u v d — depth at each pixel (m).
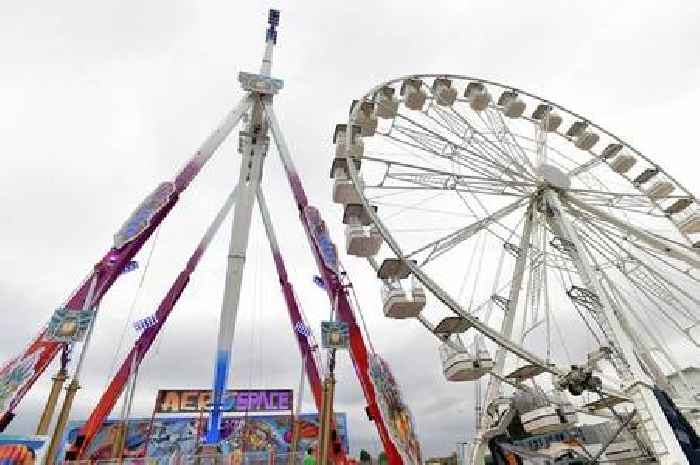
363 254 20.05
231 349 30.39
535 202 23.39
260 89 35.88
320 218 29.03
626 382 16.42
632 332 18.59
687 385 19.25
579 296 19.67
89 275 21.94
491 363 17.23
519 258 22.50
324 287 26.19
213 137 31.45
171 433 46.97
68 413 15.50
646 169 25.59
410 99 25.00
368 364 22.86
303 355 33.25
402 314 17.98
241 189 35.09
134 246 23.78
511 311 21.33
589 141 27.30
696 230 23.36
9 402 17.77
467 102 26.78
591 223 24.08
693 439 14.66
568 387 16.30
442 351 17.97
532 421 17.19
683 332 22.80
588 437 31.95
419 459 20.59
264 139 36.91
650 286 23.52
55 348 19.73
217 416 28.83
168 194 26.64
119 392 27.33
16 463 13.52
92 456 43.53
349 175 21.14
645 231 22.73
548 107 27.91
